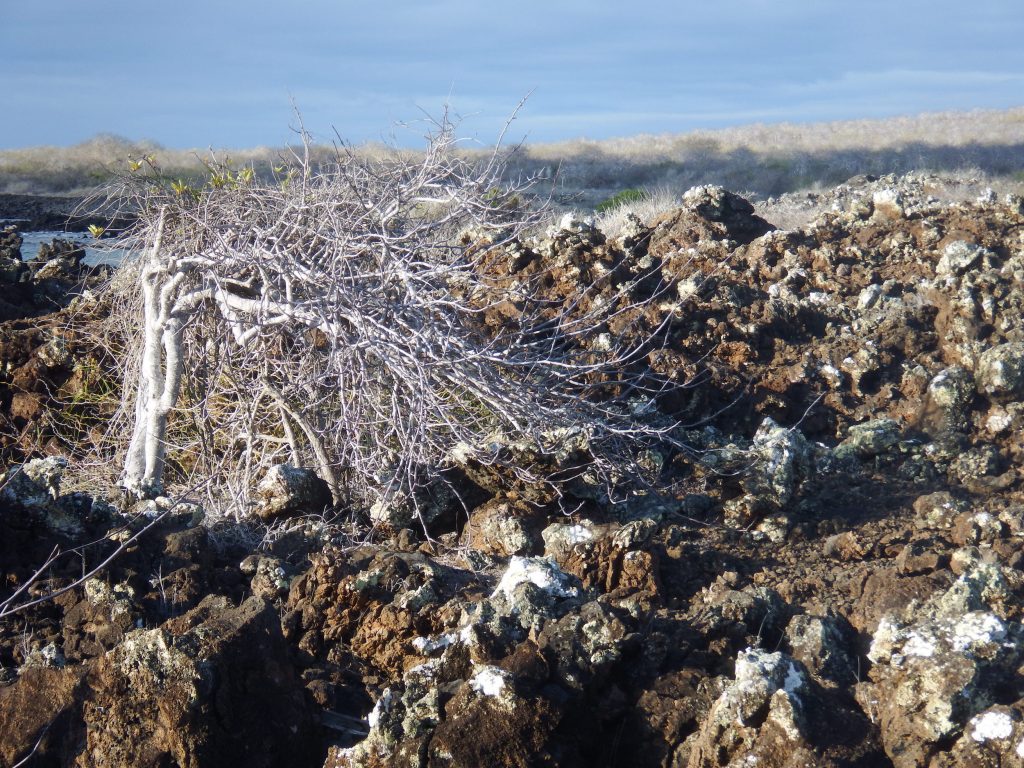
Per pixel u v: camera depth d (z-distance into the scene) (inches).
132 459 252.8
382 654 155.9
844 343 306.5
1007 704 115.5
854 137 1775.3
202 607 140.8
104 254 317.1
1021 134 1718.8
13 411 301.4
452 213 235.6
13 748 131.0
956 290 323.9
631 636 135.5
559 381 240.2
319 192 241.1
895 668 121.6
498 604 146.7
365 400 224.8
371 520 220.7
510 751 118.2
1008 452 256.8
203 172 288.4
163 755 123.3
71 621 151.0
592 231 336.2
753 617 157.2
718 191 389.4
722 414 280.4
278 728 129.6
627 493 225.9
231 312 243.0
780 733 114.1
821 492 236.1
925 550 194.4
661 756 126.1
